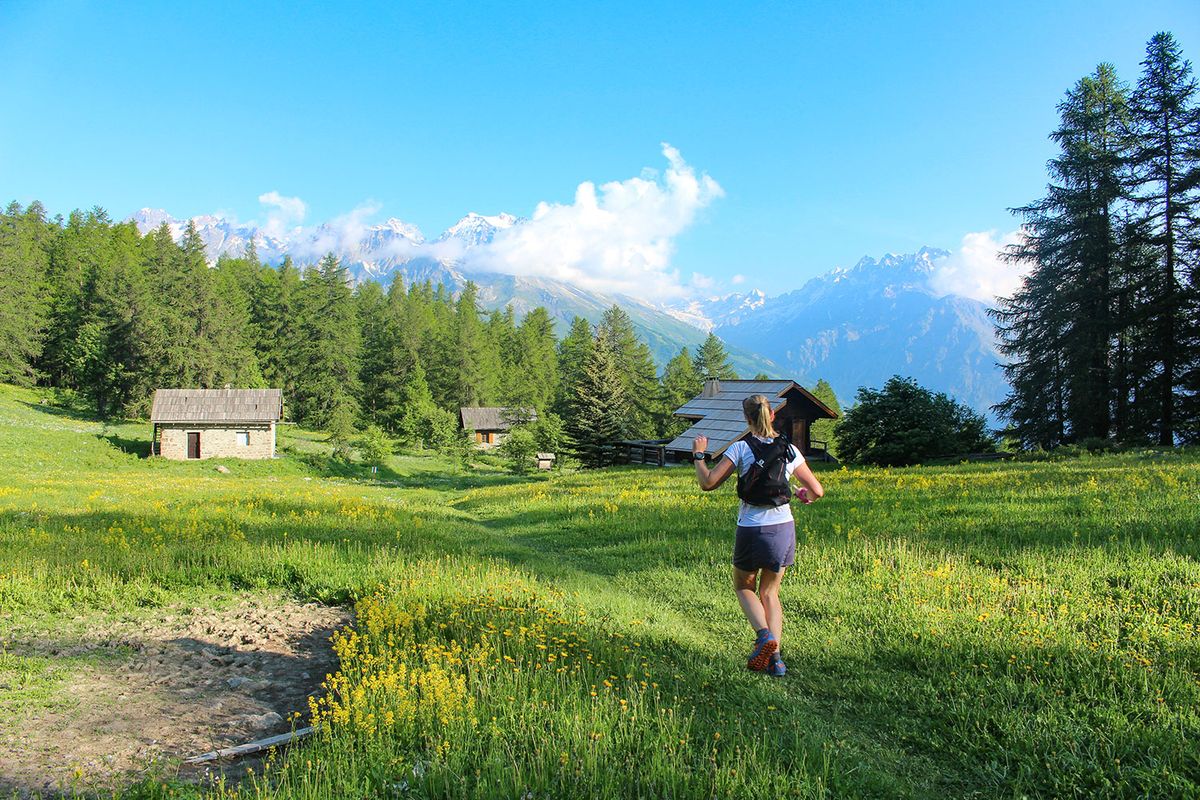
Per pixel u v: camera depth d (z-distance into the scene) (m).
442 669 5.57
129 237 114.38
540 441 64.06
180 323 72.75
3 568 8.95
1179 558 8.54
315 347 89.88
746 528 5.84
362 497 26.89
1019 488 15.98
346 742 4.36
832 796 4.10
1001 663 6.15
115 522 14.14
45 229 104.88
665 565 11.37
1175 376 32.62
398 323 105.19
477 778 4.04
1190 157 32.19
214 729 4.93
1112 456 25.53
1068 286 36.03
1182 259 32.72
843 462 36.16
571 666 5.99
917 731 5.16
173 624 7.59
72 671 5.89
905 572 9.28
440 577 9.45
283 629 7.63
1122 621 6.86
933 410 34.16
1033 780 4.42
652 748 4.43
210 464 50.50
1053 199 36.94
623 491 23.56
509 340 130.75
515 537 16.72
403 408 91.94
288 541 12.44
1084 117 37.16
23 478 31.88
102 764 4.24
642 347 89.56
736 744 4.48
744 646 7.12
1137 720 4.90
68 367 81.81
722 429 39.19
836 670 6.32
